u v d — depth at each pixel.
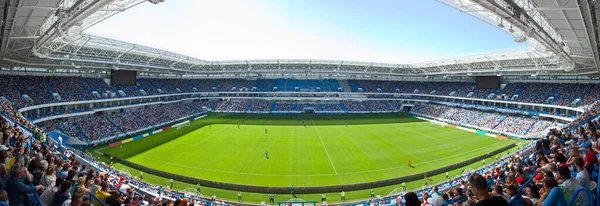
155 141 54.62
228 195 32.16
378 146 52.38
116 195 11.38
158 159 43.38
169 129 66.62
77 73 67.31
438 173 38.69
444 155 46.88
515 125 66.25
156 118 70.75
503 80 85.75
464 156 46.34
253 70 93.38
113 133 55.53
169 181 35.56
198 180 35.06
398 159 44.50
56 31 27.31
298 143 54.06
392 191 33.09
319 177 36.88
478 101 85.25
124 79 75.38
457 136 61.88
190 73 94.94
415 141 56.69
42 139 26.84
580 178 7.27
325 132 64.81
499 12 23.03
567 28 29.03
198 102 97.12
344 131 66.19
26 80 55.28
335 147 51.41
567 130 36.06
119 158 42.62
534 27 27.27
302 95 100.25
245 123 75.31
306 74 104.62
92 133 52.75
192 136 59.09
